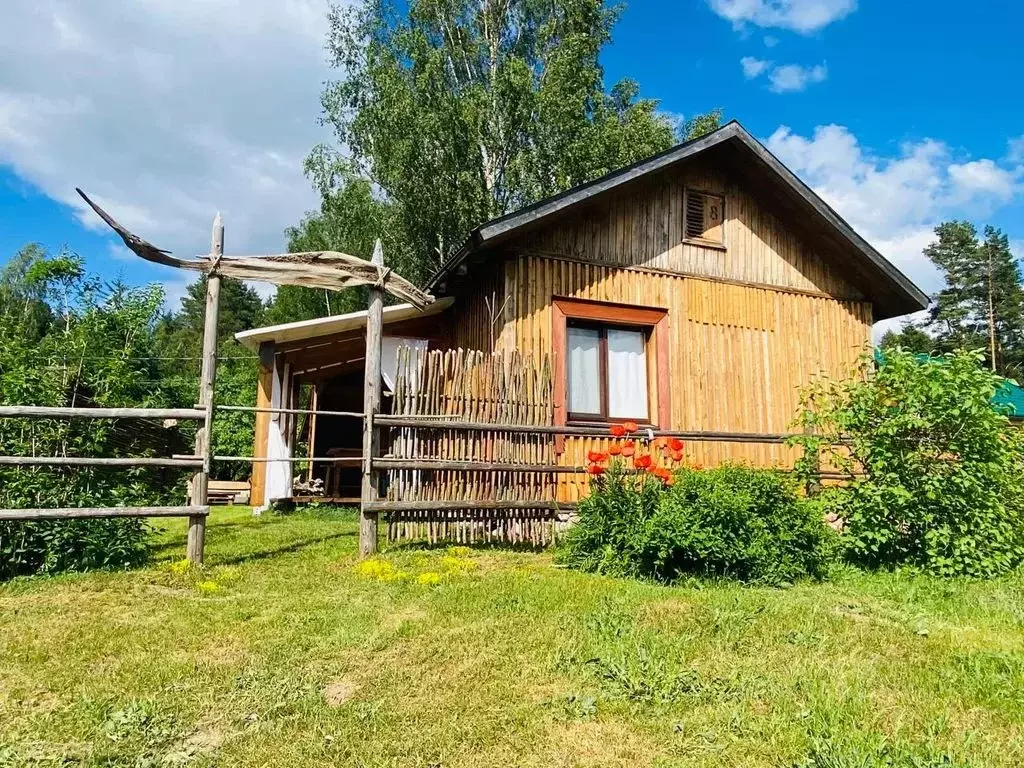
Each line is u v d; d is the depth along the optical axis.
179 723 2.90
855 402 6.83
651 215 9.71
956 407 6.31
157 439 10.50
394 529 6.67
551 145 18.94
